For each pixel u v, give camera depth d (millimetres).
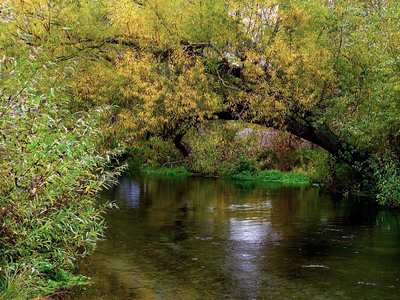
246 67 16750
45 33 16359
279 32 17141
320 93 18391
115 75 18078
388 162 16484
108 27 18359
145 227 12031
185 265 8523
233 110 17891
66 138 6992
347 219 13367
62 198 7246
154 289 7160
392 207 15711
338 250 9703
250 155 29016
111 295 6852
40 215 6816
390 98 14727
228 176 28250
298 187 22500
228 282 7547
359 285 7418
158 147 26500
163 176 28875
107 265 8492
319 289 7203
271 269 8297
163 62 18672
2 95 5930
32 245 6492
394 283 7527
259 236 11016
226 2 16984
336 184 20812
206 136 29000
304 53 16609
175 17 17891
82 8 17734
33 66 6613
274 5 16875
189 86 17062
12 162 6078
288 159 29359
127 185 22938
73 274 7898
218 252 9484
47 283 6988
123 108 18969
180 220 13078
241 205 16094
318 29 17797
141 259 8914
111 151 8242
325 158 21469
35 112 6613
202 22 17484
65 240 7180
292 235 11125
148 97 17047
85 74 18047
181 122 20078
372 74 16219
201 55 18172
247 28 16844
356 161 18359
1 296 5402
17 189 6246
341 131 17703
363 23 16875
